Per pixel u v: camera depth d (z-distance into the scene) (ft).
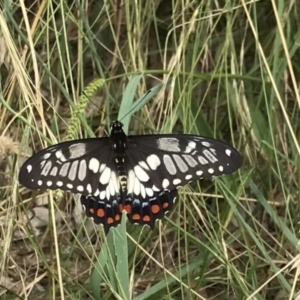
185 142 0.80
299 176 0.95
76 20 1.09
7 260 0.99
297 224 1.01
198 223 1.00
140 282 1.02
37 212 1.09
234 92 1.08
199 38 1.07
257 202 1.10
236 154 0.77
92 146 0.80
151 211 0.80
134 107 0.90
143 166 0.80
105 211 0.79
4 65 1.05
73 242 1.02
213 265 1.05
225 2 1.08
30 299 1.00
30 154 1.03
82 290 0.99
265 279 1.03
